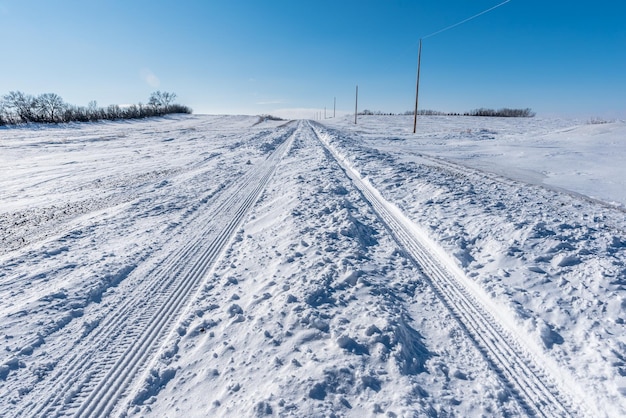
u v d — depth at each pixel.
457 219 6.52
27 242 6.26
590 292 3.95
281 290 4.14
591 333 3.30
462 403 2.61
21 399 2.77
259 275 4.69
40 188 11.49
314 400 2.57
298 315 3.58
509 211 6.84
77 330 3.64
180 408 2.64
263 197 9.06
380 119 67.88
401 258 5.13
